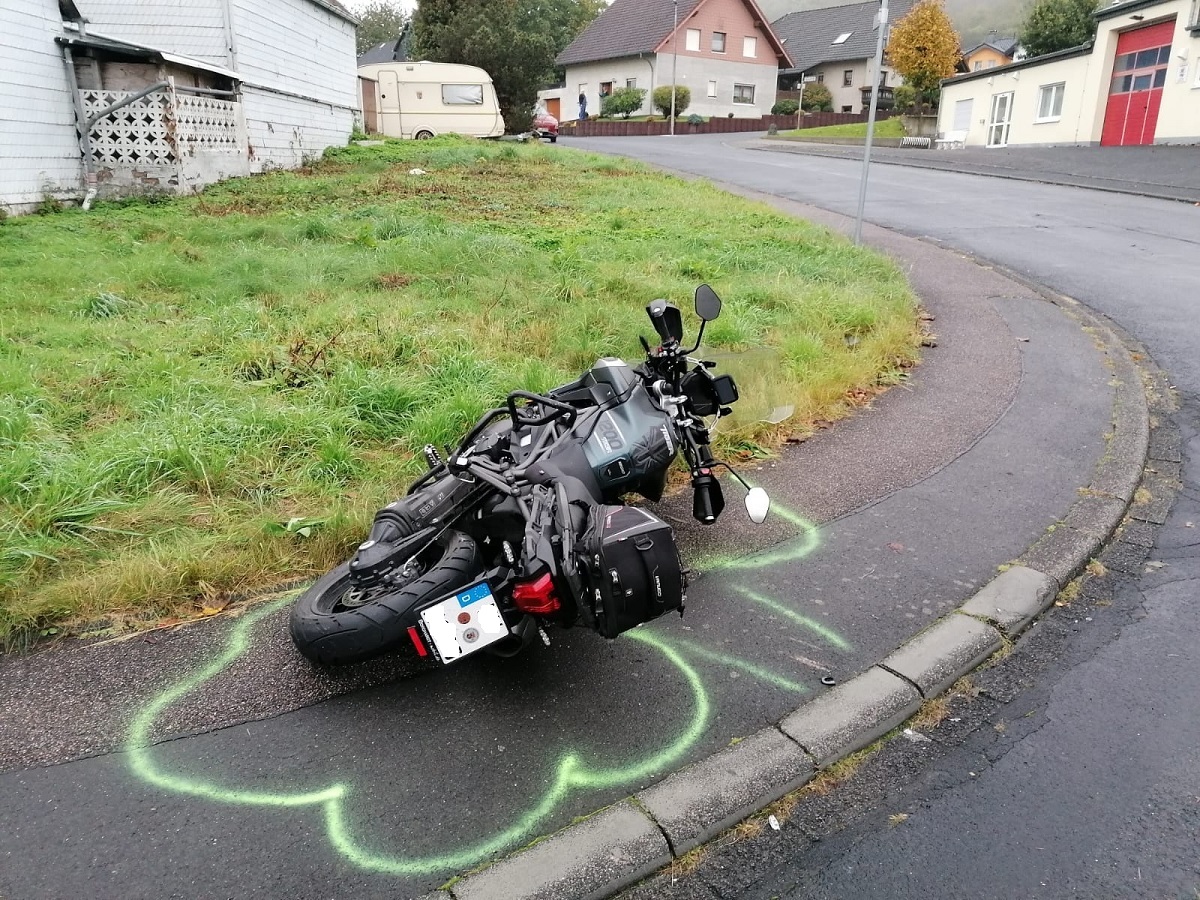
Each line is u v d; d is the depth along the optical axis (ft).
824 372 21.30
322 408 17.95
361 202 48.08
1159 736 9.69
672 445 12.05
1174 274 34.01
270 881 7.74
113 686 10.40
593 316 25.05
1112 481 15.98
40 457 14.88
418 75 98.32
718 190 58.18
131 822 8.38
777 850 8.29
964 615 11.76
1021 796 8.87
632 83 167.63
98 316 25.03
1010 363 23.38
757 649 11.18
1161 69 84.79
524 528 10.08
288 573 12.82
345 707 10.09
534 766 9.15
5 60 40.96
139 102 48.24
